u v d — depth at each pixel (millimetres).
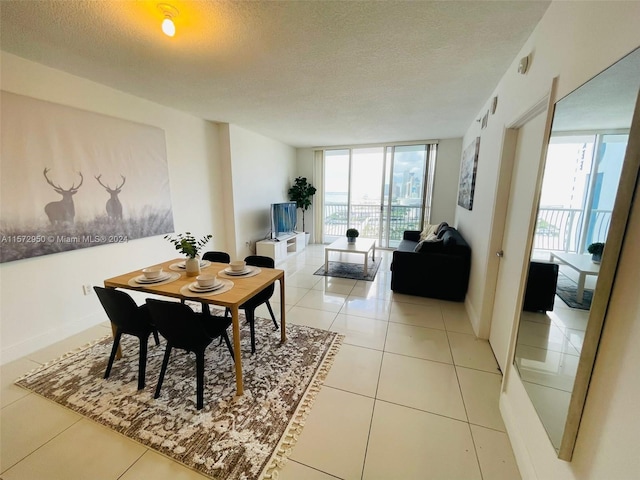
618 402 774
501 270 2156
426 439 1452
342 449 1395
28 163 2090
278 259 4824
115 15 1514
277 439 1447
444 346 2309
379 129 4359
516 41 1751
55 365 2031
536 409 1225
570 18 1165
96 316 2629
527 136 1812
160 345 2305
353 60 2051
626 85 776
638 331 719
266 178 5160
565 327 1039
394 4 1427
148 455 1358
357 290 3594
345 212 6430
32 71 2076
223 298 1708
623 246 775
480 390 1808
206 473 1273
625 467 740
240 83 2494
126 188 2822
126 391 1773
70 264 2420
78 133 2383
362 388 1819
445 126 4102
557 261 1138
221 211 4270
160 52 1927
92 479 1246
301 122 3949
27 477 1253
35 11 1470
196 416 1585
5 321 2055
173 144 3355
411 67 2154
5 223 2000
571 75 1134
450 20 1562
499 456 1365
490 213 2318
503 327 2033
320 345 2312
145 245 3082
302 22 1582
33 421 1546
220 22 1575
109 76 2355
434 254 3242
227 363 2068
